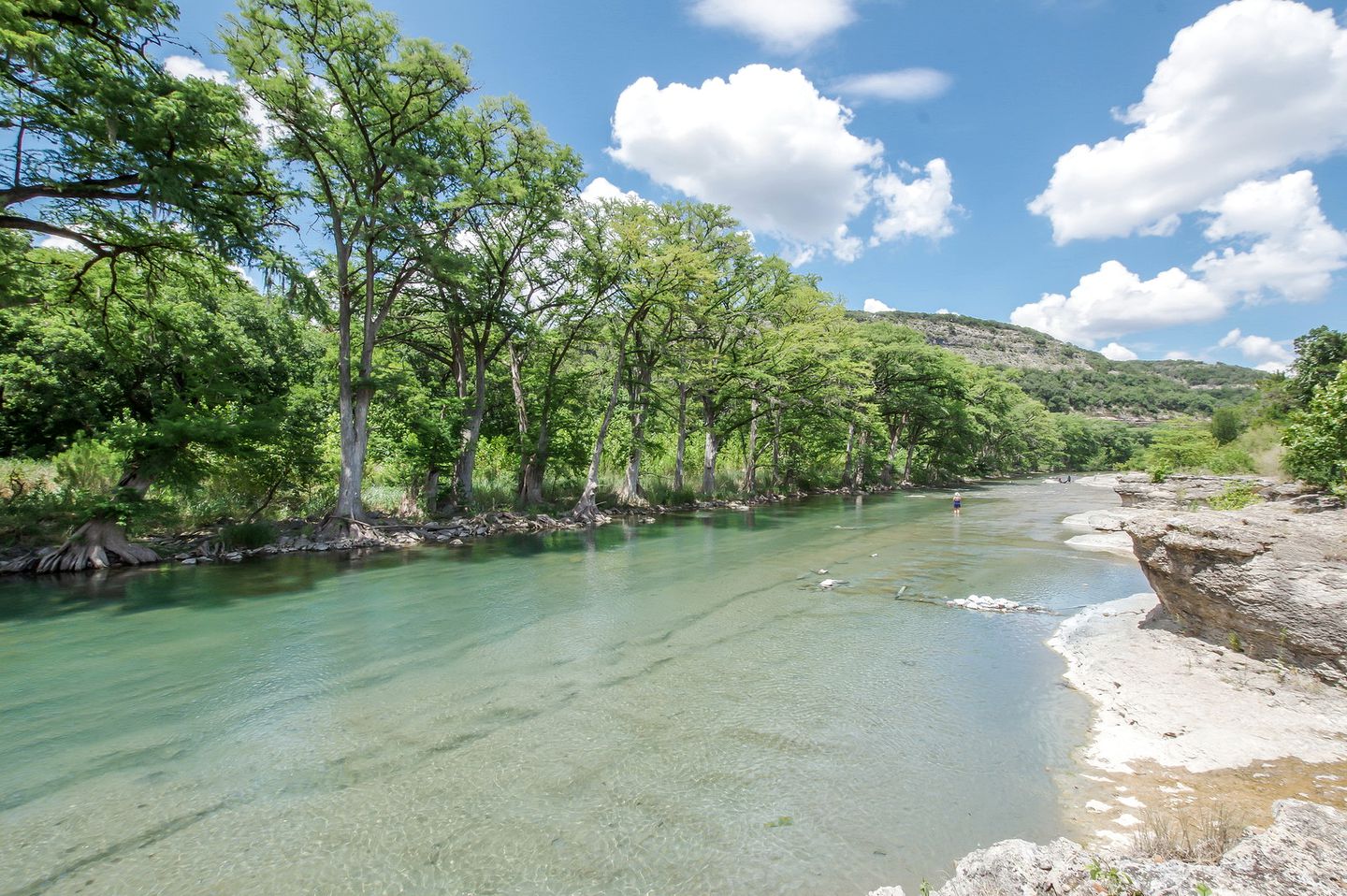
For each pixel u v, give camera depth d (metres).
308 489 19.23
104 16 10.78
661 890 3.66
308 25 16.42
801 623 9.75
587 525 23.62
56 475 16.52
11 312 18.61
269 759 5.41
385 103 17.61
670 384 34.56
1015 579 13.03
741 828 4.32
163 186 11.07
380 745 5.67
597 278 24.77
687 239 27.66
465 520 21.27
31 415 22.23
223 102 12.39
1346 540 7.04
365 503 20.78
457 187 20.27
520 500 24.81
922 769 5.13
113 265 14.02
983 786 4.84
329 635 9.09
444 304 22.22
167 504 15.25
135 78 11.34
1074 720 6.05
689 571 14.07
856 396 38.34
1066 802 4.55
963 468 66.44
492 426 28.62
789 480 43.06
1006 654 8.16
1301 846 2.80
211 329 23.33
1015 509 30.62
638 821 4.42
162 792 4.89
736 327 33.91
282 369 29.91
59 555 13.39
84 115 10.58
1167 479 22.38
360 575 13.55
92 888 3.77
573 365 30.83
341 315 17.98
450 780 5.04
